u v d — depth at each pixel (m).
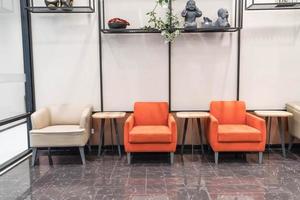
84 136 3.61
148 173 3.28
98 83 4.14
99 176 3.20
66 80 4.14
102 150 4.21
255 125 3.59
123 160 3.77
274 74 4.10
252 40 4.05
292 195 2.67
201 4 4.01
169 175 3.21
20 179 3.12
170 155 3.63
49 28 4.04
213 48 4.07
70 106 4.02
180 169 3.40
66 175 3.23
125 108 4.18
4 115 3.50
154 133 3.45
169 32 3.77
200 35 4.04
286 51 4.06
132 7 4.02
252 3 3.76
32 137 3.51
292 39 4.04
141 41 4.06
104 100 4.17
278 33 4.03
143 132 3.48
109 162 3.69
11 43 3.76
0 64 3.45
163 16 4.03
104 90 4.15
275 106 4.15
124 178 3.13
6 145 4.17
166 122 3.98
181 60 4.09
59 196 2.70
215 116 3.93
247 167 3.44
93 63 4.10
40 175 3.24
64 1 3.68
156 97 4.16
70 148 4.23
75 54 4.09
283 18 4.01
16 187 2.91
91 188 2.87
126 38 4.06
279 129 4.06
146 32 3.95
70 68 4.12
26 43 4.04
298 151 4.06
